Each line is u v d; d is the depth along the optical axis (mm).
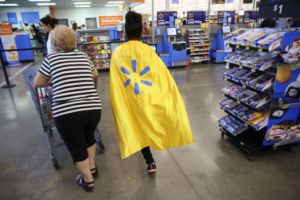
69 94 1615
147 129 1843
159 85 1853
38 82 1671
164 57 7238
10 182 2121
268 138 2281
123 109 1802
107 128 3189
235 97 2514
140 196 1905
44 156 2539
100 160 2441
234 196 1871
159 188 1990
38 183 2100
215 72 6594
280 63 1977
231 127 2580
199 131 3018
